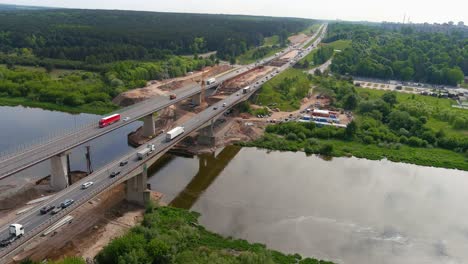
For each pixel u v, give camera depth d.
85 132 124.94
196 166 138.12
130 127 177.12
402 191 123.50
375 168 141.38
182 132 132.62
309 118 185.38
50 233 88.81
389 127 180.12
